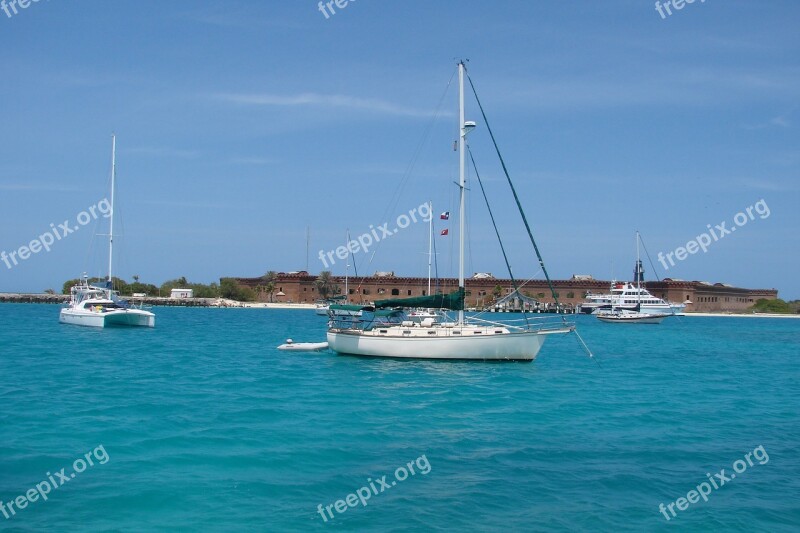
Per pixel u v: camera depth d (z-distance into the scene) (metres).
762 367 36.03
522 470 13.59
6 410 18.69
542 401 21.88
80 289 57.72
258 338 50.03
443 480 12.88
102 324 54.75
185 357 34.16
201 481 12.59
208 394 22.06
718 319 124.50
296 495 11.95
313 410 19.50
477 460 14.27
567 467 13.86
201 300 135.12
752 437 17.02
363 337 30.53
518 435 16.69
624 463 14.23
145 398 21.05
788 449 15.75
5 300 130.25
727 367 35.78
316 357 34.28
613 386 26.28
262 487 12.32
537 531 10.50
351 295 120.62
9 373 26.38
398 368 28.56
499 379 26.44
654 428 17.92
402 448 15.16
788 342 59.41
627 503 11.83
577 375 29.39
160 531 10.29
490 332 29.62
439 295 30.17
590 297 124.25
